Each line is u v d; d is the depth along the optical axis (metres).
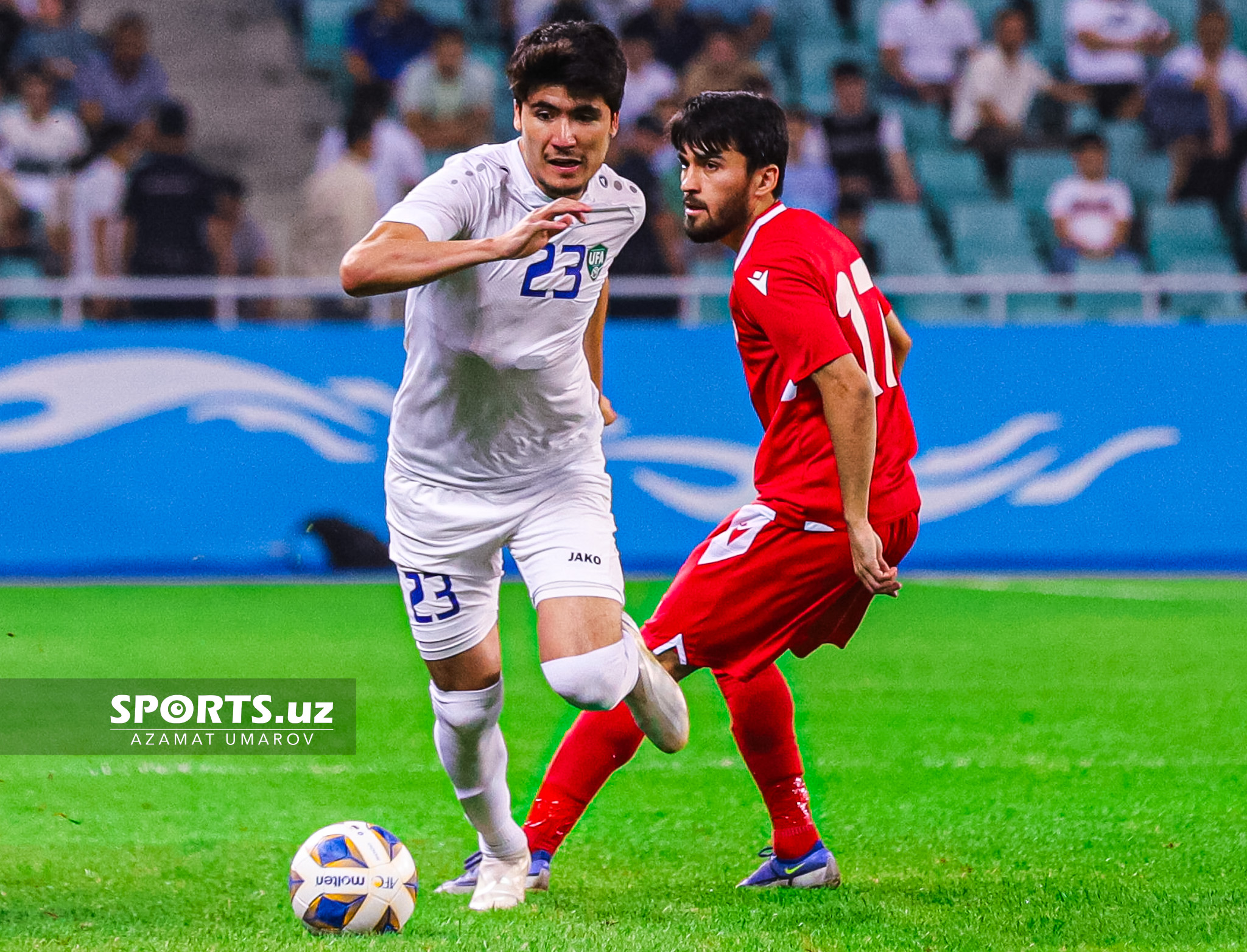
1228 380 41.94
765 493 14.84
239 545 40.47
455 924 13.38
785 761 15.08
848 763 21.00
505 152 13.32
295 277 47.66
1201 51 56.28
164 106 46.72
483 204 13.06
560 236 13.23
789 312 14.06
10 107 52.09
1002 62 56.31
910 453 15.30
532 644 31.31
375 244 12.26
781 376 14.71
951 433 41.53
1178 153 55.75
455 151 52.53
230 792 19.47
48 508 39.91
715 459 41.22
